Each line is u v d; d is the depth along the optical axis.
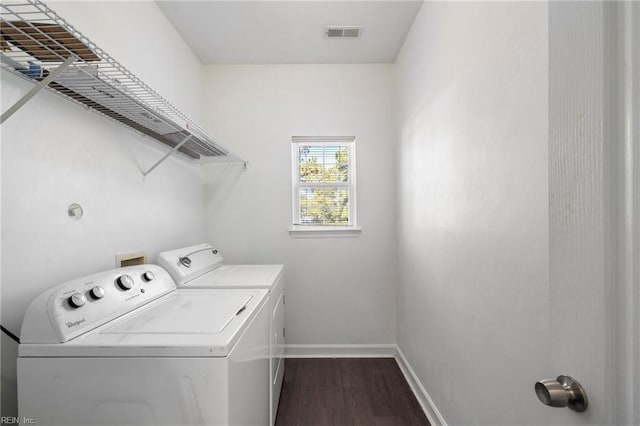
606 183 0.40
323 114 2.55
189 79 2.27
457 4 1.35
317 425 1.67
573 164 0.46
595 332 0.42
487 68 1.10
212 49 2.31
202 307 1.19
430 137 1.71
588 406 0.42
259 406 1.25
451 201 1.43
